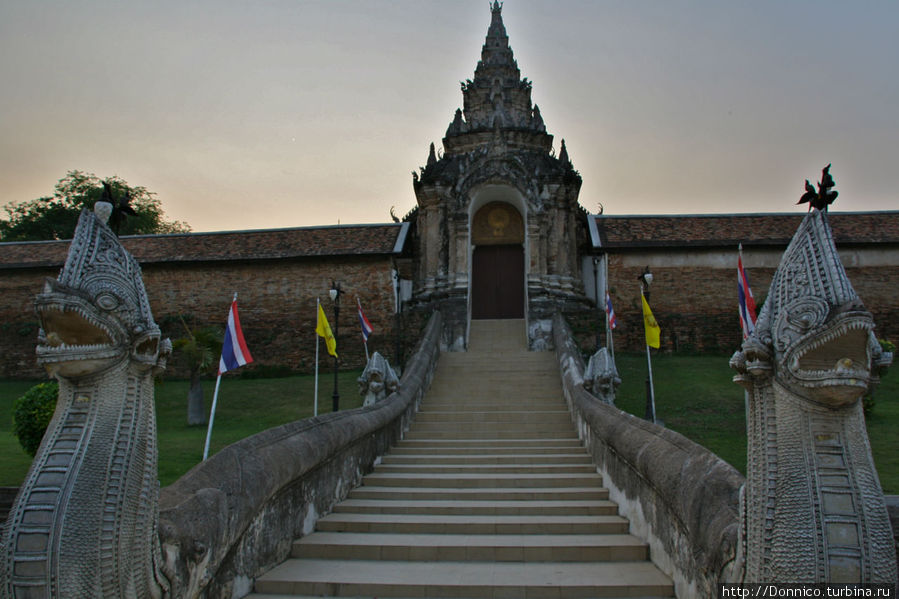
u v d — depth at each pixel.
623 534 9.00
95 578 4.20
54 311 4.28
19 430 13.84
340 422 10.59
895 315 26.97
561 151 31.20
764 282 27.77
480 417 16.19
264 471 7.26
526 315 24.84
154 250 30.77
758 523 4.18
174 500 5.66
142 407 4.72
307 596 7.14
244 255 29.64
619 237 28.72
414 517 9.61
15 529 4.16
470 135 31.78
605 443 10.98
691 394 21.06
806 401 4.07
